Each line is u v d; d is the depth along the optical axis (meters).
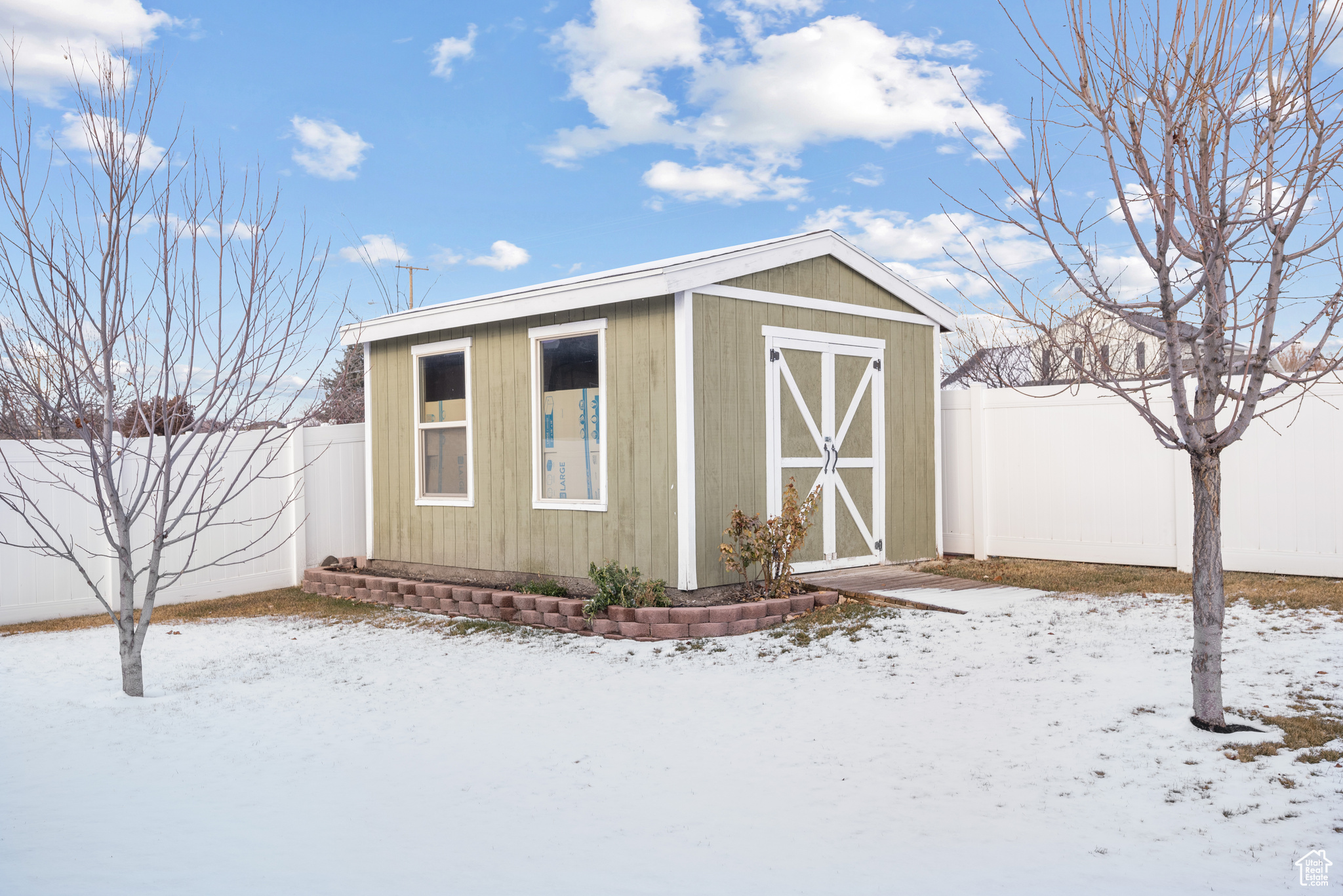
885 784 4.44
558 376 9.84
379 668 7.53
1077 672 5.93
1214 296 4.44
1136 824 3.78
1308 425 8.98
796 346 9.76
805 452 9.82
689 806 4.27
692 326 8.63
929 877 3.38
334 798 4.50
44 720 6.10
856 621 7.90
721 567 8.84
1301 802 3.81
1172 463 9.99
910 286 11.14
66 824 4.15
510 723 5.79
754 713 5.77
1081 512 10.73
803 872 3.48
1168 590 8.34
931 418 11.52
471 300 10.65
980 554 11.55
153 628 9.71
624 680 6.77
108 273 6.62
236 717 6.13
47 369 7.20
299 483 11.88
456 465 11.17
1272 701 5.04
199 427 7.05
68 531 10.32
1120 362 14.04
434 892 3.33
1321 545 8.91
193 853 3.76
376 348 12.14
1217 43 4.33
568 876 3.48
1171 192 4.37
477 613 9.59
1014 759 4.63
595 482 9.50
